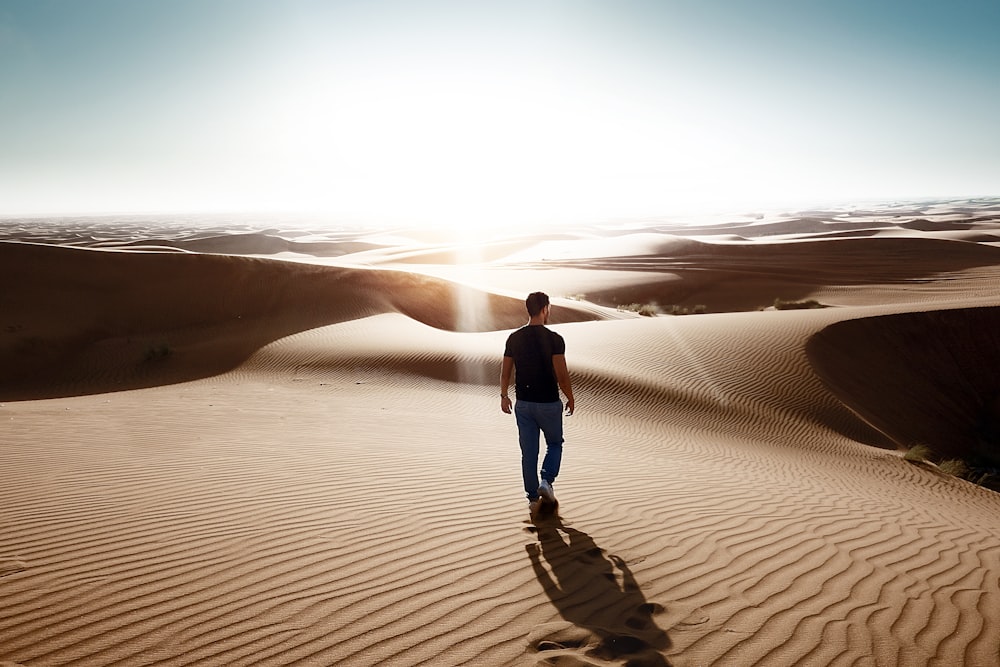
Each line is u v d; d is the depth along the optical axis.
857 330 20.38
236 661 3.06
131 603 3.67
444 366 16.61
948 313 21.92
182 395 14.34
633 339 18.62
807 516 6.18
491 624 3.50
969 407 18.88
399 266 57.66
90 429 9.52
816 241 75.38
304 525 5.10
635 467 8.24
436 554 4.55
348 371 17.11
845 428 14.45
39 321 24.89
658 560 4.61
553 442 5.47
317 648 3.20
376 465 7.31
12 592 3.79
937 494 9.54
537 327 5.43
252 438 8.88
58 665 3.00
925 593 4.24
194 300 28.33
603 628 3.49
